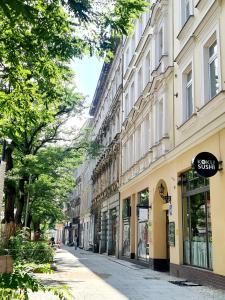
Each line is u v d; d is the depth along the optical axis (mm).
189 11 16172
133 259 24016
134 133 25844
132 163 26359
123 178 28828
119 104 32719
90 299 9906
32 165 20844
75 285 12586
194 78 14609
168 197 17219
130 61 28203
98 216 42000
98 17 6832
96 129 49906
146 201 21812
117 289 11836
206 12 13555
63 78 8930
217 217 11930
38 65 7918
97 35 7176
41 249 18109
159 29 20422
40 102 8969
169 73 17703
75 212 70938
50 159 21922
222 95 11734
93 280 14148
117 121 33688
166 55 18578
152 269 19062
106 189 37031
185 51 15594
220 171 11867
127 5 6875
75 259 27734
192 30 15188
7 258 5762
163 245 19156
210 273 12328
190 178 15062
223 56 12102
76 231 67188
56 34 6957
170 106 17656
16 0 3623
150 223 19984
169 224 16812
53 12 6520
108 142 38094
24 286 4594
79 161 24891
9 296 4461
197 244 14031
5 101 8508
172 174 16672
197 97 14266
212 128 12352
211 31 13109
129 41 30266
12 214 20125
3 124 9156
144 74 23547
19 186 21484
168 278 15016
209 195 13148
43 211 31266
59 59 7574
